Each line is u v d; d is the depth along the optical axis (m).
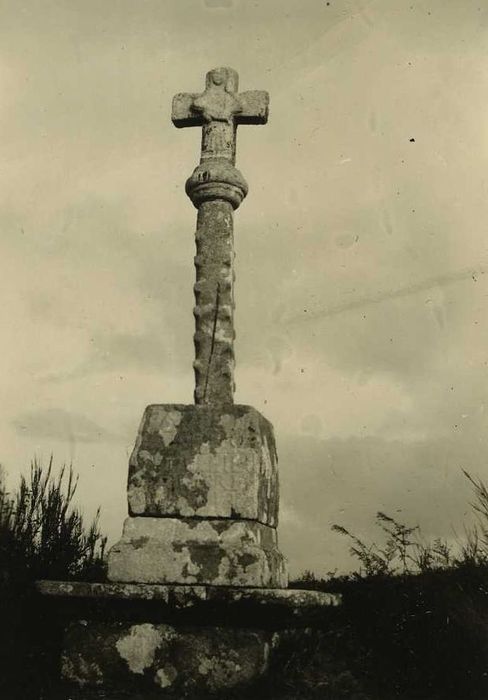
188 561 4.15
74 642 4.02
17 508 5.20
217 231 5.05
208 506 4.29
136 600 3.95
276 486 4.85
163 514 4.31
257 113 5.36
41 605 4.30
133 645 3.97
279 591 3.87
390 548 5.35
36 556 5.11
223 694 3.84
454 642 4.35
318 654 4.63
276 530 4.82
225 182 5.11
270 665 3.97
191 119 5.43
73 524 5.68
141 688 3.92
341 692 4.11
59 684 4.01
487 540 5.05
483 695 4.08
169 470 4.38
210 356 4.83
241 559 4.12
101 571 5.63
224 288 4.95
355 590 5.31
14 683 4.01
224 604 3.89
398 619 4.80
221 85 5.44
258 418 4.49
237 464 4.33
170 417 4.48
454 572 5.12
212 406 4.49
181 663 3.91
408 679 4.27
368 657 4.59
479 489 4.85
